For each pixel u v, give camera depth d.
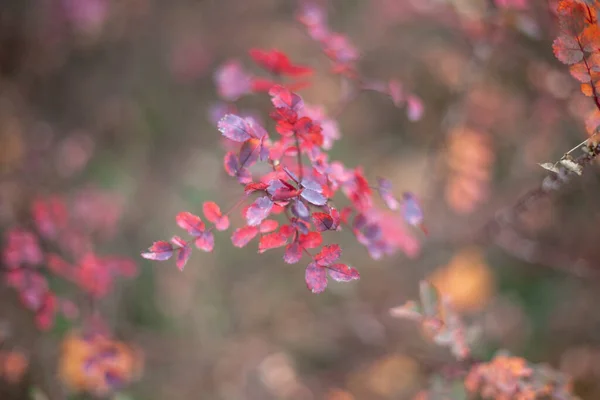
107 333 0.80
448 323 0.64
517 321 0.96
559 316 0.96
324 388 0.96
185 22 1.38
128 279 1.05
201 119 1.28
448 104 1.00
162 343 1.02
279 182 0.55
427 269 0.99
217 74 0.67
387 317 1.00
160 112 1.29
